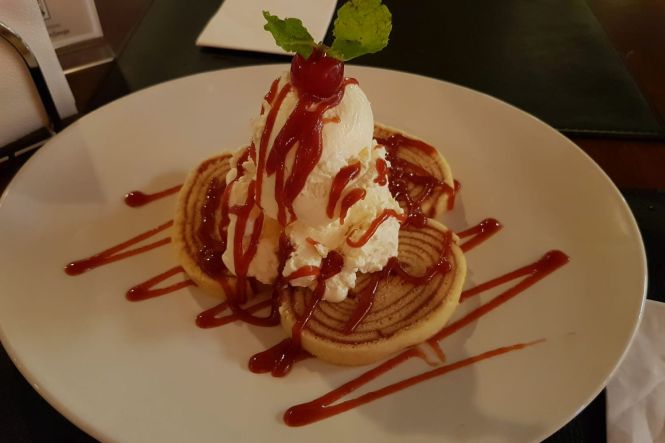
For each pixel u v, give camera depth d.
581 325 0.29
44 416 0.28
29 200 0.33
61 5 0.42
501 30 0.48
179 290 0.31
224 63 0.44
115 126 0.37
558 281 0.31
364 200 0.29
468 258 0.33
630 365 0.29
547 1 0.50
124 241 0.33
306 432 0.27
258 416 0.27
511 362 0.28
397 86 0.39
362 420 0.27
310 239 0.29
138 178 0.36
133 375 0.28
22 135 0.37
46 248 0.32
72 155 0.36
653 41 0.48
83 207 0.34
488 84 0.43
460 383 0.28
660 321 0.30
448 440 0.26
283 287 0.30
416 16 0.49
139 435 0.26
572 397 0.27
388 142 0.36
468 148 0.37
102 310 0.30
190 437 0.26
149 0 0.50
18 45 0.34
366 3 0.26
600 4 0.51
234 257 0.30
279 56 0.44
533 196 0.34
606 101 0.42
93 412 0.26
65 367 0.28
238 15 0.46
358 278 0.31
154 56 0.45
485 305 0.31
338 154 0.28
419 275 0.31
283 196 0.28
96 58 0.44
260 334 0.30
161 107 0.38
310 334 0.29
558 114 0.41
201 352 0.29
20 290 0.30
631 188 0.36
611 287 0.30
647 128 0.40
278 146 0.28
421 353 0.29
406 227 0.33
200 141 0.37
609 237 0.32
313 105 0.27
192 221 0.33
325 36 0.45
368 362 0.29
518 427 0.26
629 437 0.27
